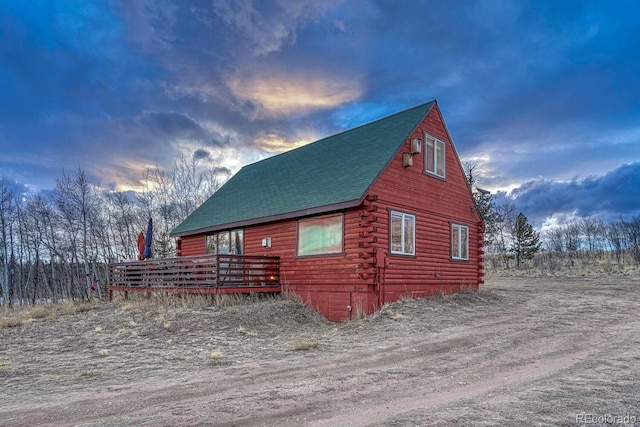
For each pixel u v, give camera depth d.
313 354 9.09
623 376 6.84
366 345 9.78
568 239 59.22
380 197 14.49
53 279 34.56
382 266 14.07
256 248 18.03
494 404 5.55
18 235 36.81
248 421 5.05
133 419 5.20
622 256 45.94
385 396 6.01
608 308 14.88
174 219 39.00
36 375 8.01
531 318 12.80
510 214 53.81
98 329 12.17
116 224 37.78
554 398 5.76
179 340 10.86
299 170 19.45
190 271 15.94
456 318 12.73
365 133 18.73
